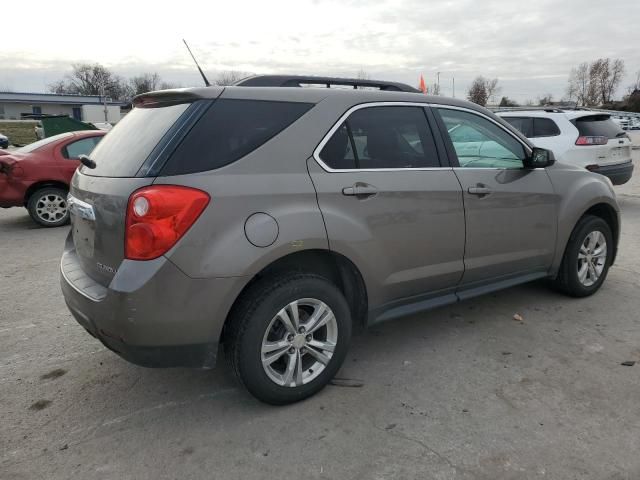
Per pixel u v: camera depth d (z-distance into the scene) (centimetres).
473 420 287
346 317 314
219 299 265
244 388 291
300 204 287
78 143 855
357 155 317
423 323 420
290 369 296
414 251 338
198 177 263
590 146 862
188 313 260
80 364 358
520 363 352
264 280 287
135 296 252
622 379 329
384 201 319
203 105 279
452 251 359
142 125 297
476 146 381
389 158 331
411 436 273
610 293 483
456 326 414
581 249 452
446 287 368
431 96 368
